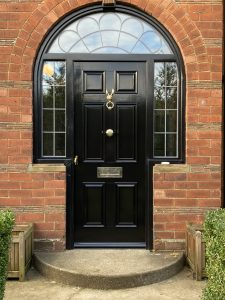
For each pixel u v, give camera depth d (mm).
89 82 5074
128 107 5082
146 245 5051
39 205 4941
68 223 5016
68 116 5020
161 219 4953
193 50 4926
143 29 5051
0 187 4914
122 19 5051
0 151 4906
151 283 4281
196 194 4945
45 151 5059
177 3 4930
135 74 5070
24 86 4918
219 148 4941
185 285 4258
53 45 5035
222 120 5117
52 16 4934
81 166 5098
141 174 5098
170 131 5066
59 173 4945
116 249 5039
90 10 4992
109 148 5098
